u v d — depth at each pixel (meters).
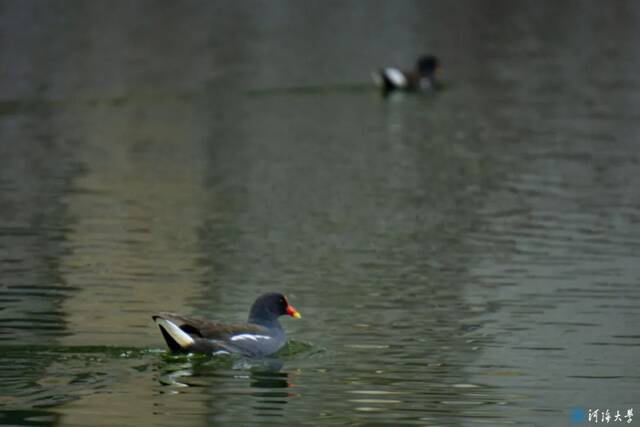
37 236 22.44
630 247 21.88
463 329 17.25
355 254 21.48
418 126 35.53
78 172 28.48
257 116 36.81
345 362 15.74
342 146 32.25
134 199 25.70
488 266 20.67
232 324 15.95
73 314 17.50
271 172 28.77
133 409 13.70
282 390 14.52
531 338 16.81
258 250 21.67
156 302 18.25
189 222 23.73
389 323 17.48
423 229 23.31
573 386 14.88
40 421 13.27
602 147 31.89
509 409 14.06
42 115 36.03
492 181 27.77
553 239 22.50
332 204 25.45
